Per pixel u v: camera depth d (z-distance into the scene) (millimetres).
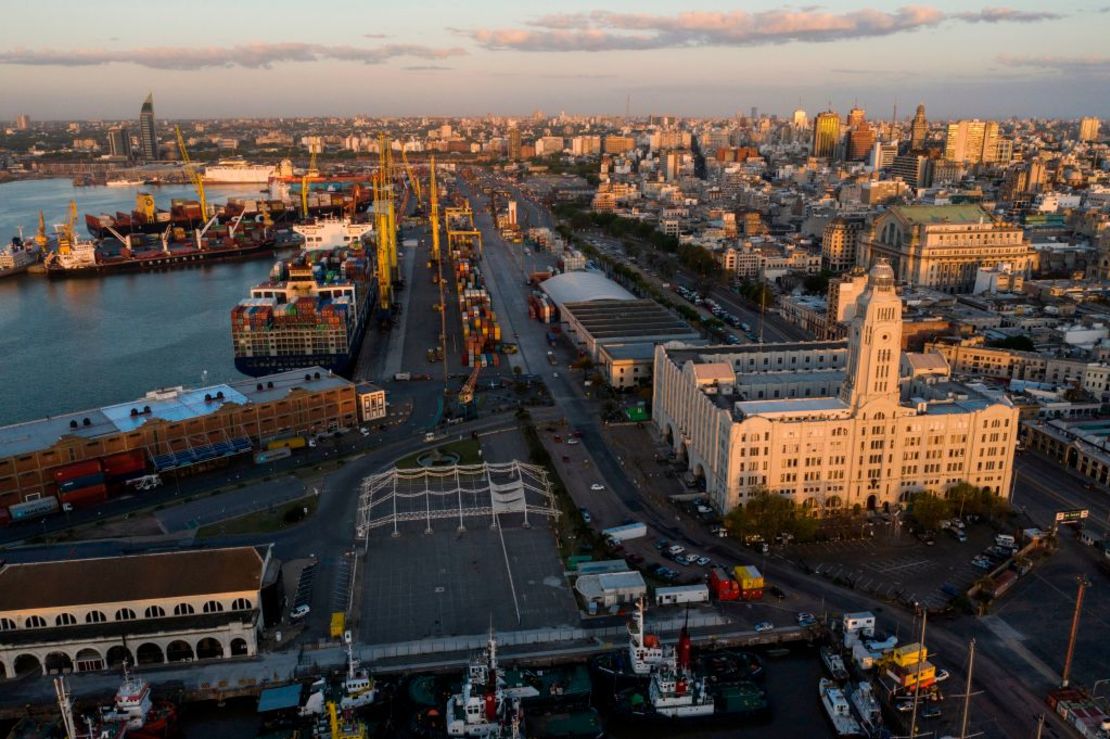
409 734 172375
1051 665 189000
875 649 191375
